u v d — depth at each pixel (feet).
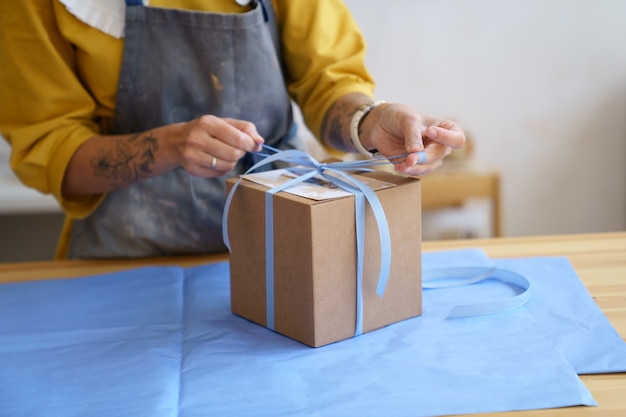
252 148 3.37
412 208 3.19
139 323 3.37
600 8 8.05
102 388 2.78
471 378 2.71
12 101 4.00
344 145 4.00
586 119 8.39
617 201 8.66
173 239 4.17
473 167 8.02
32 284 3.87
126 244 4.17
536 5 8.04
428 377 2.73
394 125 3.51
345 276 3.04
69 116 4.00
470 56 8.17
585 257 3.91
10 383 2.85
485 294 3.51
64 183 3.98
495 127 8.40
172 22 3.92
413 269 3.24
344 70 4.33
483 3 8.02
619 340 2.99
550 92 8.30
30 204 7.16
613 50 8.18
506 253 4.02
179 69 3.99
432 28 8.07
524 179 8.57
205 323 3.34
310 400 2.61
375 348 3.00
